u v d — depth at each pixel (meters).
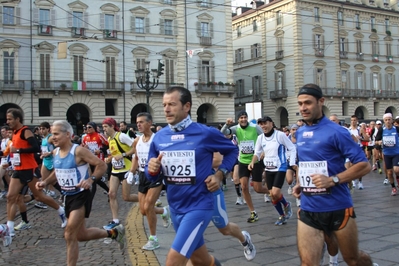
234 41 54.09
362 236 6.70
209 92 41.19
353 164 3.74
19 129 7.42
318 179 3.69
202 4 41.28
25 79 34.25
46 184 5.56
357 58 49.88
